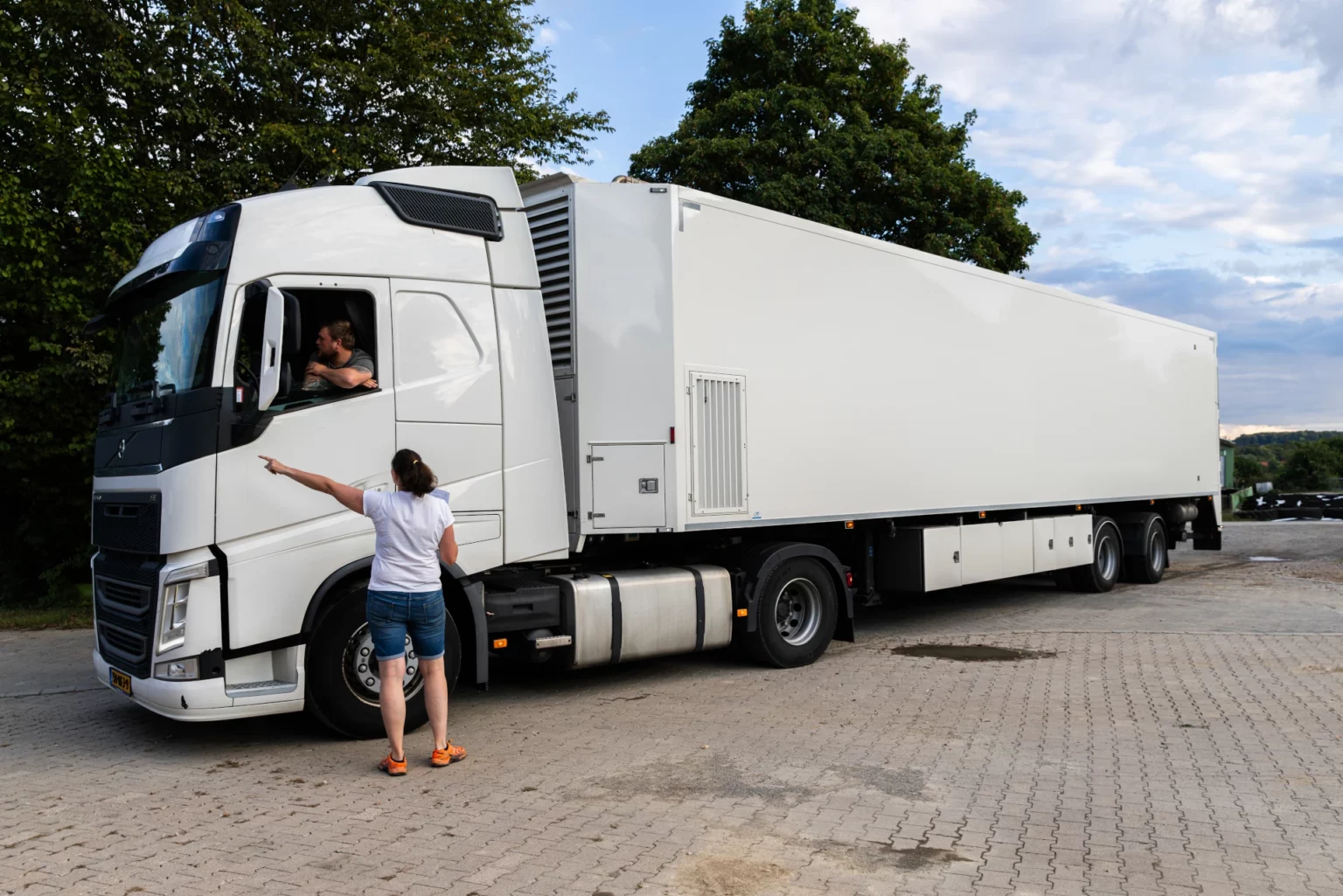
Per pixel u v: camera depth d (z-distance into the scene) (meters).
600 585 7.41
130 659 5.99
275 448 5.88
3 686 8.35
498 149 16.06
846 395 9.15
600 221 7.45
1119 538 14.50
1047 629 10.81
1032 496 11.79
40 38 12.09
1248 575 16.36
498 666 8.71
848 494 9.12
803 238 8.74
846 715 6.88
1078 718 6.75
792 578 8.59
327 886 3.96
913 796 5.09
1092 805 4.95
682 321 7.64
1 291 12.00
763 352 8.33
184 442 5.69
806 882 3.98
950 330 10.51
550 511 7.00
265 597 5.84
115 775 5.62
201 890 3.94
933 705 7.15
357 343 6.27
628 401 7.45
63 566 13.86
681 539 8.44
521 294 7.00
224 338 5.79
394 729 5.54
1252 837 4.50
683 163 23.02
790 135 22.72
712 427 7.85
